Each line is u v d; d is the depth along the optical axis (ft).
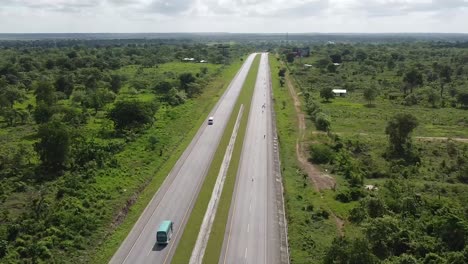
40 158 350.84
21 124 491.31
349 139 424.05
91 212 272.92
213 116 527.40
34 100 613.52
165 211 284.00
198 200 299.38
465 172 337.11
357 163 358.02
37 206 276.82
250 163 371.76
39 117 479.00
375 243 234.99
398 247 234.38
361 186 320.29
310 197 302.66
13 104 571.28
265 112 549.13
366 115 533.14
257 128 477.77
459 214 261.44
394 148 392.27
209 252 237.45
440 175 343.05
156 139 410.93
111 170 339.57
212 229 261.65
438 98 596.29
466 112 550.77
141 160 366.22
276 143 426.92
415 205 276.41
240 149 407.64
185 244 245.65
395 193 296.92
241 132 462.19
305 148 408.26
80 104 582.76
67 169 348.38
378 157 382.22
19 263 221.66
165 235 243.19
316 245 239.91
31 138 433.07
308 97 622.13
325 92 620.90
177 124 486.38
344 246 213.25
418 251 228.84
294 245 241.14
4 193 300.81
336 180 333.62
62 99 626.64
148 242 247.50
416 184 322.75
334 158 375.25
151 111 488.44
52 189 306.55
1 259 222.89
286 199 298.76
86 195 292.61
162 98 622.54
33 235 247.09
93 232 253.44
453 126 486.38
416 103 605.31
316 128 474.49
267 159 382.22
